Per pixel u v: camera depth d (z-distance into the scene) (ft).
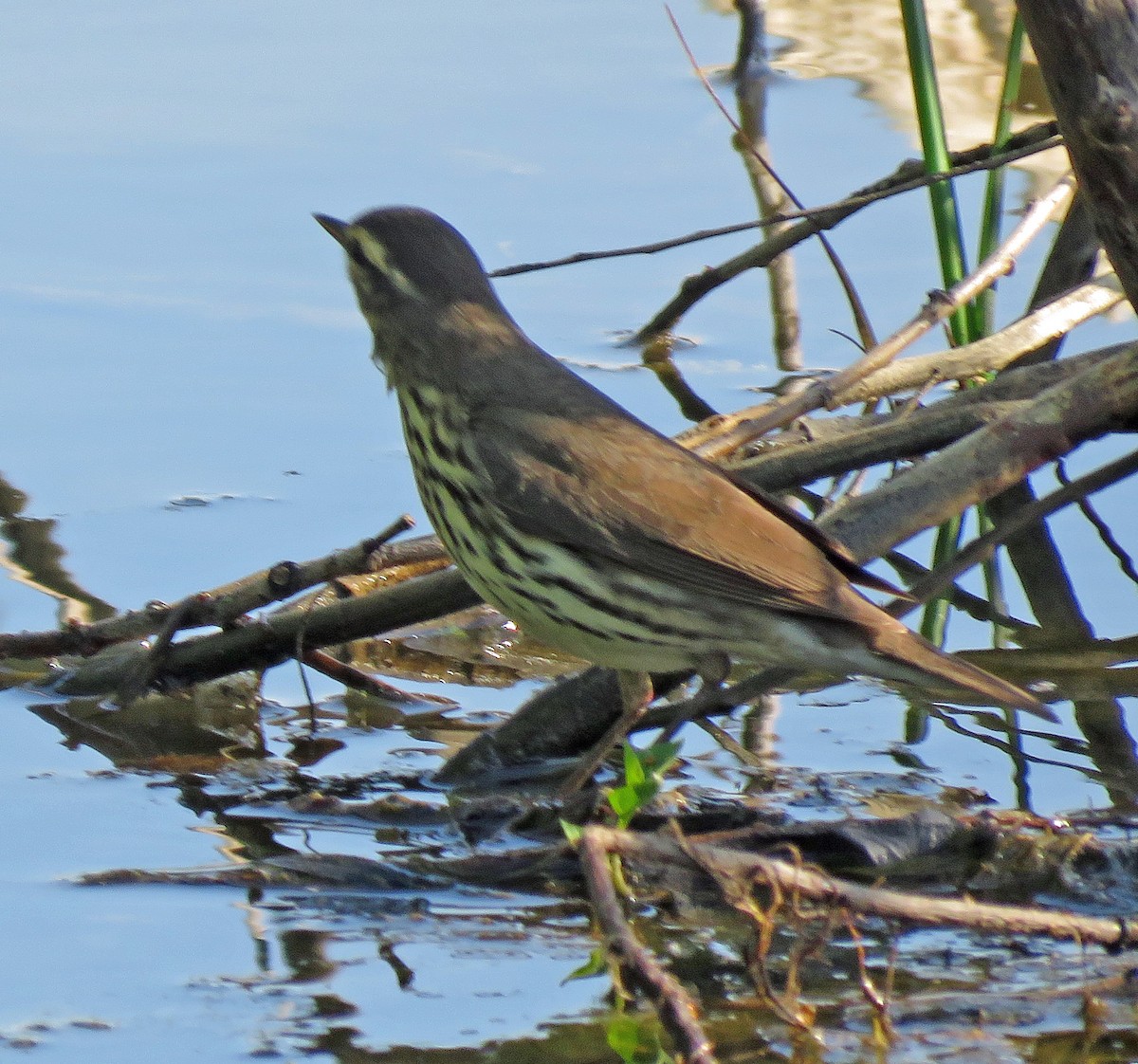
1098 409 39.93
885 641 33.60
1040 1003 26.53
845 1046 25.31
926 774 35.12
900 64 67.51
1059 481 47.85
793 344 53.42
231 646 38.73
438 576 38.93
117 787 34.55
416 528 44.01
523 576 34.81
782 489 44.47
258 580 38.01
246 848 31.91
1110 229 36.73
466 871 30.55
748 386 50.93
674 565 33.91
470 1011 26.09
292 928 28.89
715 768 35.42
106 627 38.40
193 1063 24.54
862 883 30.60
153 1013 25.95
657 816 32.37
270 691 39.93
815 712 38.42
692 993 26.94
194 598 38.27
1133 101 35.24
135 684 38.70
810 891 26.27
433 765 36.06
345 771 35.70
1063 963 27.84
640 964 24.09
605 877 25.41
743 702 37.42
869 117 63.52
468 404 35.78
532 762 36.52
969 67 67.00
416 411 36.55
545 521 34.17
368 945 28.35
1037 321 48.80
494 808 33.24
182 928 28.73
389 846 32.32
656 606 34.09
